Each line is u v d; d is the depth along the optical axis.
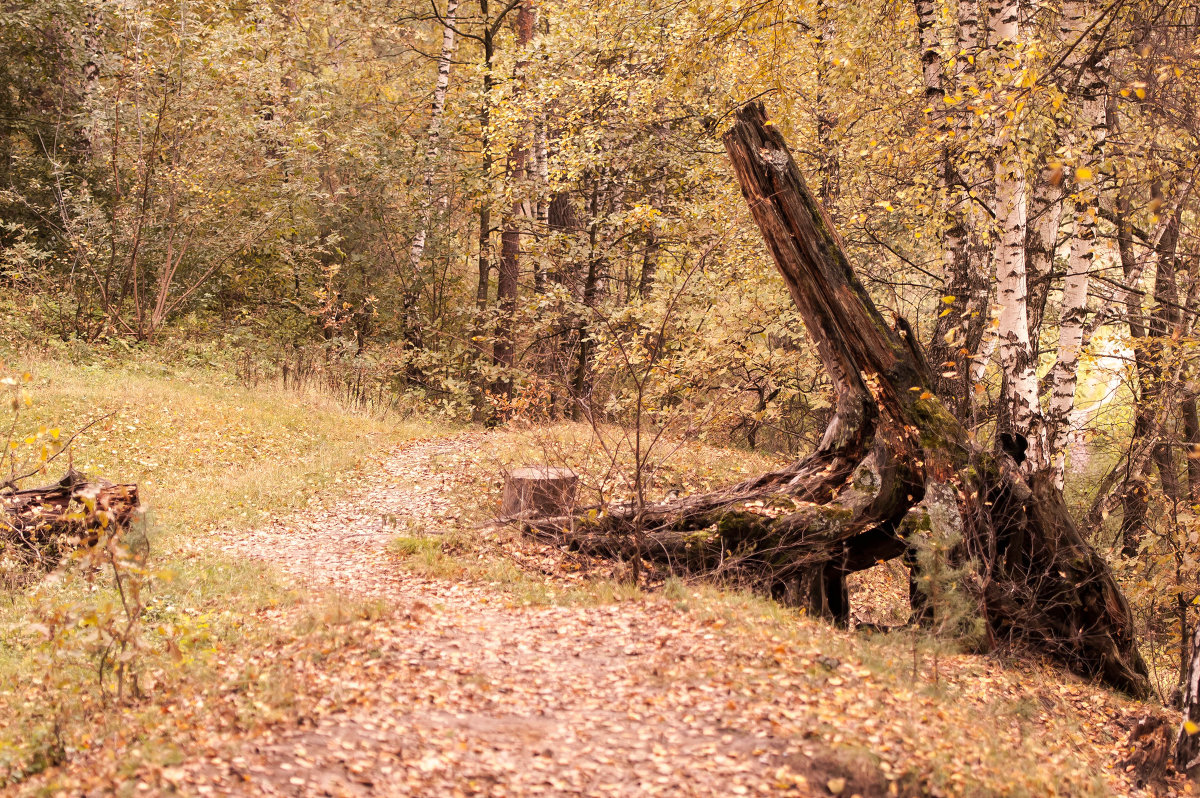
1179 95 9.97
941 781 4.56
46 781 4.32
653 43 15.19
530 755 4.63
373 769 4.36
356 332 21.36
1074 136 9.91
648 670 5.77
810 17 13.38
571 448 13.77
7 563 8.06
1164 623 10.99
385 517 11.01
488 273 24.28
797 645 6.36
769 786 4.32
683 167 17.05
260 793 4.00
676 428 12.61
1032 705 6.55
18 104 19.33
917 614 8.22
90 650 6.38
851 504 8.21
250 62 19.05
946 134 9.61
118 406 14.25
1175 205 10.13
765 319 13.83
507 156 19.23
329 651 6.06
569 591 8.13
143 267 19.61
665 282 15.56
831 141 13.82
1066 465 13.52
